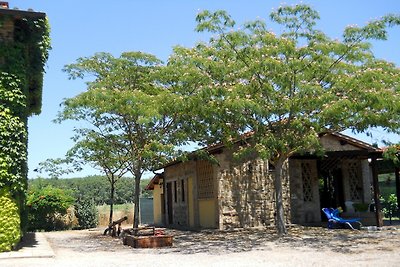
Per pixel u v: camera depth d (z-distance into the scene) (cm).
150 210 3422
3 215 1212
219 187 1819
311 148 1527
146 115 1485
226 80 1381
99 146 1922
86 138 1975
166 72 1673
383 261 961
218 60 1390
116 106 1592
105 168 2342
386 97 1255
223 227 1803
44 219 2825
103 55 1870
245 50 1368
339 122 1416
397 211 2122
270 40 1341
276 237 1520
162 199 2688
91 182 5019
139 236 1440
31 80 1480
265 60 1285
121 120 1912
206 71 1382
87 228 2933
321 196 2186
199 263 1019
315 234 1570
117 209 3359
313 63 1334
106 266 1015
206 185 1970
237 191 1850
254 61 1333
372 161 1794
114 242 1691
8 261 1105
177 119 1738
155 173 2595
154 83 1795
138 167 1923
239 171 1866
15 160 1233
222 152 1841
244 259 1064
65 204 2856
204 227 1981
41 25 1295
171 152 1705
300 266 938
